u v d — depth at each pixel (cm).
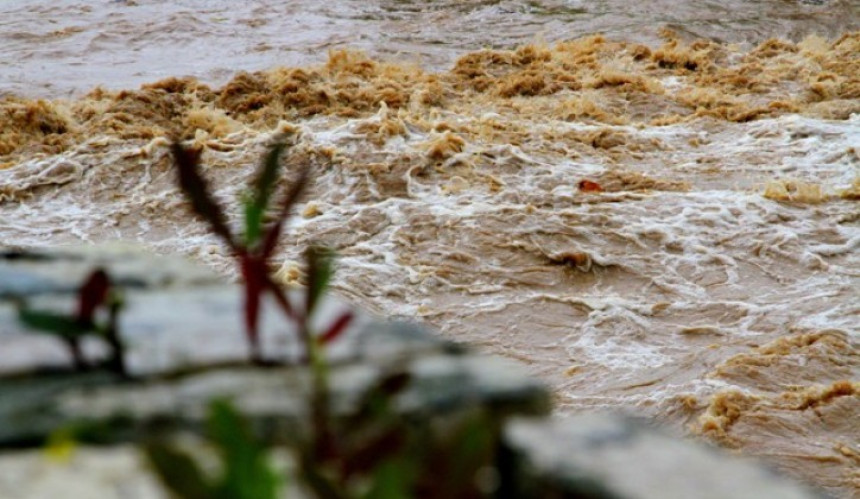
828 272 3075
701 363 2503
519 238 3219
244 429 320
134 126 4509
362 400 428
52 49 6650
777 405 2205
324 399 399
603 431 507
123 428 525
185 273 826
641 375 2473
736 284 3006
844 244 3253
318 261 417
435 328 2766
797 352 2498
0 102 4812
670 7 7762
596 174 3900
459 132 4191
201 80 5944
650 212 3434
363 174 3697
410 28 7262
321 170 3744
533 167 3922
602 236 3244
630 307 2839
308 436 434
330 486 354
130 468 487
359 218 3366
